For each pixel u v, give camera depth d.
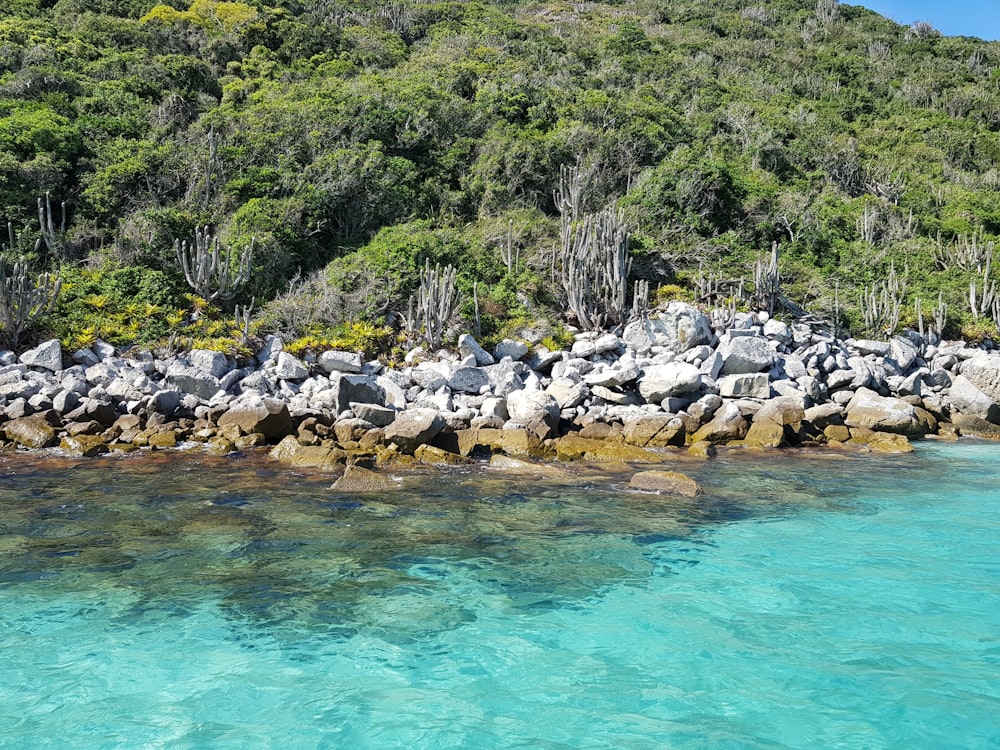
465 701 5.30
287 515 9.50
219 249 21.02
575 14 62.66
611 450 13.55
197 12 39.66
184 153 24.77
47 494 10.16
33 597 6.82
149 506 9.71
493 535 8.93
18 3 36.28
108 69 30.81
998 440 17.17
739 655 6.04
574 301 19.84
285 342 17.95
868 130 42.75
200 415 14.75
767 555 8.38
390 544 8.52
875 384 18.78
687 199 26.59
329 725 4.96
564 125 30.72
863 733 4.94
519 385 16.64
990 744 4.81
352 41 39.94
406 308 19.73
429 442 13.43
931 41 62.88
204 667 5.69
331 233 23.80
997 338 22.77
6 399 14.26
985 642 6.29
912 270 27.11
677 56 48.28
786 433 15.38
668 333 18.83
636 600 7.10
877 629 6.53
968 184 37.88
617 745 4.77
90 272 19.80
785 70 50.53
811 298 23.53
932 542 8.88
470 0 57.19
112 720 4.97
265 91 31.19
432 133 28.89
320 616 6.61
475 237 23.30
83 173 23.48
